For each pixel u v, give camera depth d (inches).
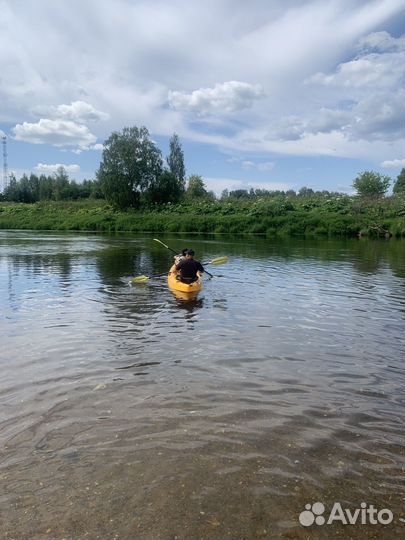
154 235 1422.2
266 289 444.8
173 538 110.6
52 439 155.4
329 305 372.5
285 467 139.6
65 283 476.1
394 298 402.0
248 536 111.7
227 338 274.1
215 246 984.9
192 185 2455.7
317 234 1413.6
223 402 184.5
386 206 1488.7
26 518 117.0
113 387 199.0
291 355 244.2
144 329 293.1
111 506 121.7
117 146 1935.3
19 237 1302.9
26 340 268.1
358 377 213.3
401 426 165.9
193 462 141.9
